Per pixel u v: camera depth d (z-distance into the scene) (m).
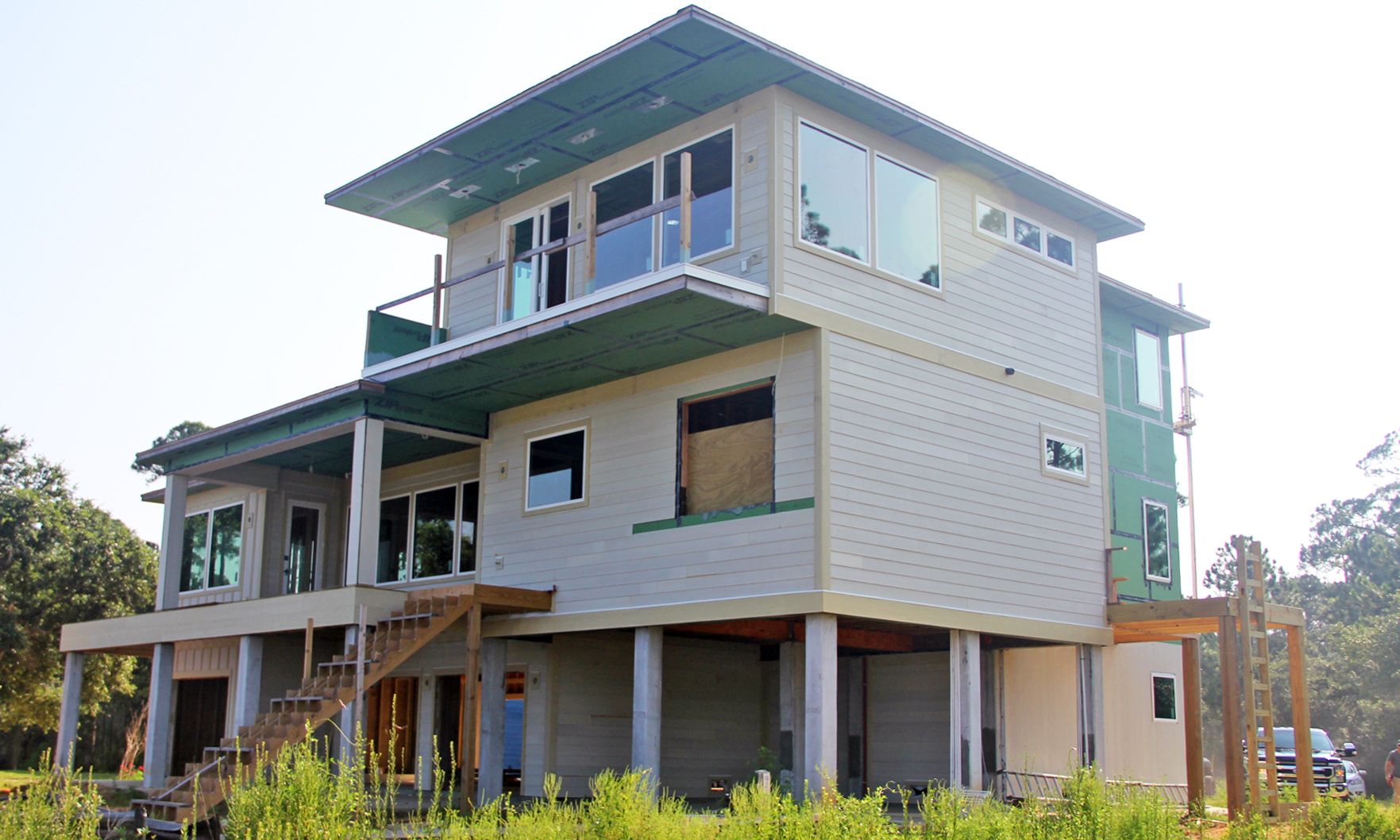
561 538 18.81
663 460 17.61
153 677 22.30
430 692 21.86
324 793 9.16
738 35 15.20
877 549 16.17
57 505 37.12
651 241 17.50
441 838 9.98
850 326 16.47
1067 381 19.81
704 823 10.52
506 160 18.77
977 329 18.38
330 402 19.67
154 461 24.06
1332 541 61.81
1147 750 21.95
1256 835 13.41
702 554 16.81
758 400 16.77
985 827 10.36
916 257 17.62
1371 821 13.83
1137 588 23.03
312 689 17.02
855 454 16.16
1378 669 46.84
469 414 20.28
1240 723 17.38
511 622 19.06
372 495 19.02
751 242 16.08
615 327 16.14
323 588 25.53
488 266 18.94
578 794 19.77
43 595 36.03
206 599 26.47
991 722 19.61
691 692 20.52
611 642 20.75
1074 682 21.17
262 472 24.89
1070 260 20.41
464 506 21.86
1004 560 18.03
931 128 17.42
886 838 9.80
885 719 21.17
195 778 14.98
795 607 15.55
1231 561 58.44
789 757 17.88
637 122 17.48
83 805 8.96
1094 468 20.00
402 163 18.88
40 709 37.03
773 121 16.16
